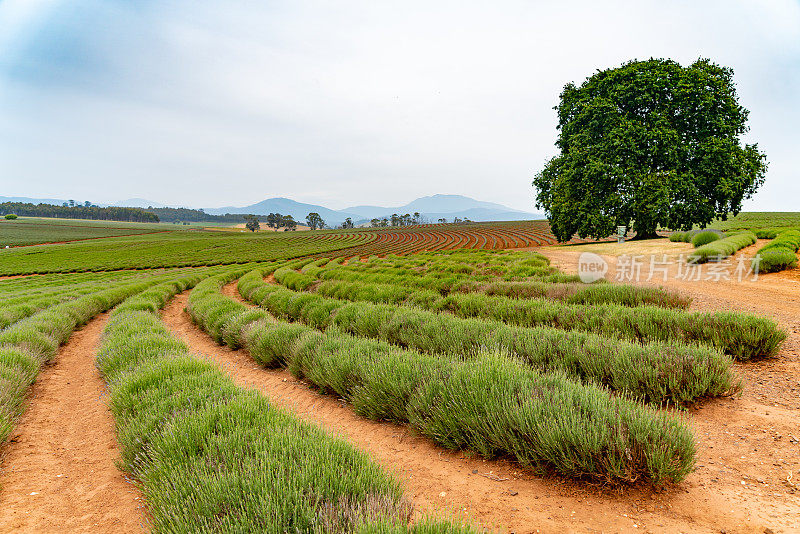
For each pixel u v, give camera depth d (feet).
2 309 43.98
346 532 7.52
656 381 14.80
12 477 11.93
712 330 19.99
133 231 522.88
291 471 9.04
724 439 12.02
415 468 11.76
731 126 98.84
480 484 10.55
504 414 11.71
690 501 9.09
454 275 58.54
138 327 30.55
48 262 214.28
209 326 36.29
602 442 9.86
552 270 58.49
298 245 293.43
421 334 23.52
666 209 95.20
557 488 10.07
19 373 19.70
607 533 8.18
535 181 131.75
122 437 12.85
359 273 71.05
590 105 106.22
